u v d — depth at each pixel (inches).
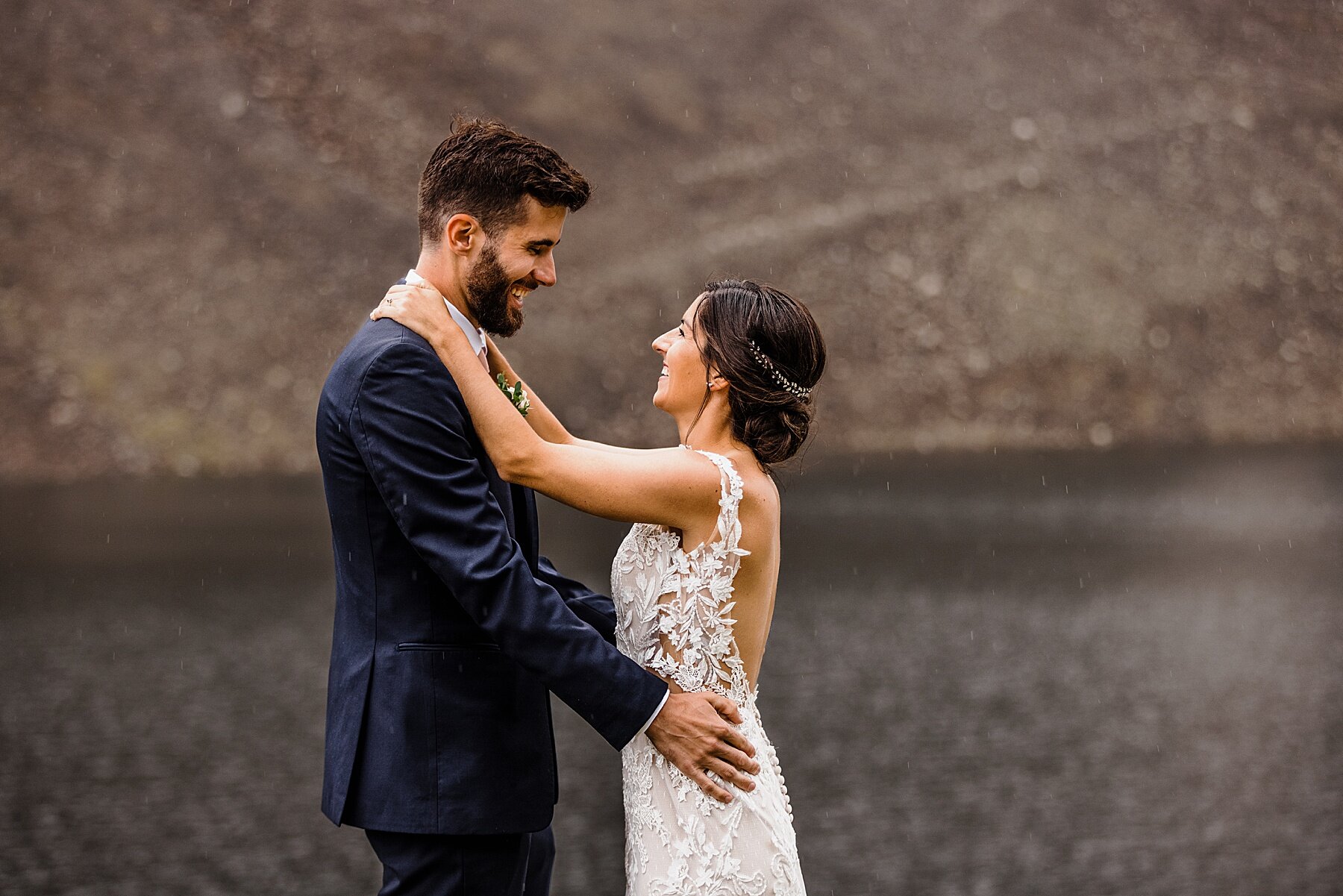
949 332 1337.4
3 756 332.8
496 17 1556.3
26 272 1097.4
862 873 255.1
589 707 93.0
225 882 249.8
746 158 1485.0
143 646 454.6
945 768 327.3
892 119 1595.7
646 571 102.8
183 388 1039.6
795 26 1706.4
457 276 98.7
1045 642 474.0
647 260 1310.3
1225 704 392.2
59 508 808.9
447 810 93.7
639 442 1113.4
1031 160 1573.6
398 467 91.1
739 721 99.9
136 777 317.1
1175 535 738.2
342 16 1472.7
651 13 1656.0
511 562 91.8
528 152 96.0
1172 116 1699.1
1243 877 253.1
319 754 337.1
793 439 103.7
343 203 1227.9
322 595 545.3
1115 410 1305.4
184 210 1179.9
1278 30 1913.1
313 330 1105.4
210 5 1433.3
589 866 256.1
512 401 109.8
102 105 1258.6
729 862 98.0
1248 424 1315.2
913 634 483.8
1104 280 1427.2
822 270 1355.8
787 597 555.8
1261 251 1505.9
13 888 245.1
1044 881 251.3
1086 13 1868.8
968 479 1008.9
